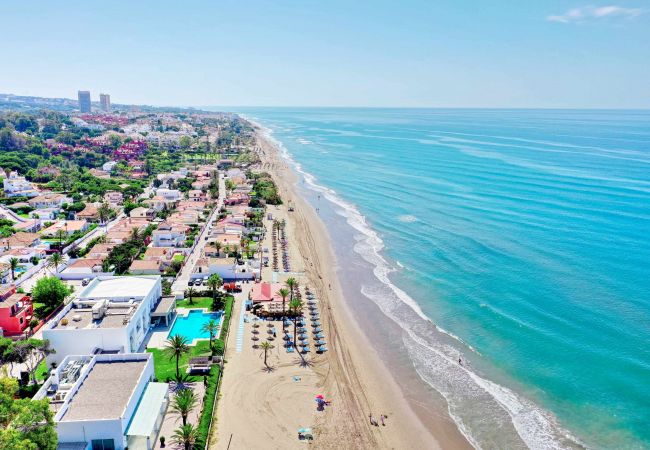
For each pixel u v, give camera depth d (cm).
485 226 15588
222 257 12950
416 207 18588
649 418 6744
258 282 11425
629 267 11856
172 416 6406
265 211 18612
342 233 15812
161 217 17012
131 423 5750
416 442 6381
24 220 15450
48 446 4862
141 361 6881
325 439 6325
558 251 13062
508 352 8450
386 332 9269
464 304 10275
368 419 6794
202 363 7562
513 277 11500
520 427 6656
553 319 9444
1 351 7056
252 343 8612
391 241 14700
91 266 11525
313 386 7469
